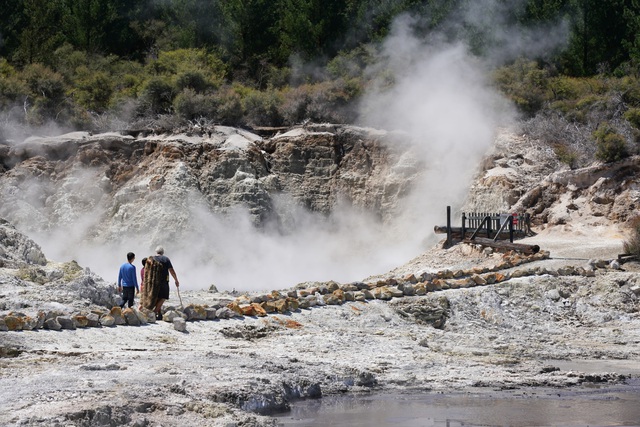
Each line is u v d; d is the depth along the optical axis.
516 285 43.44
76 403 19.73
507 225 58.19
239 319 35.75
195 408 20.70
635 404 24.48
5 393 20.81
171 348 29.59
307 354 30.17
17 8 103.31
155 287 34.12
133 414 19.75
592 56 92.25
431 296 41.31
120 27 109.56
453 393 25.78
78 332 30.53
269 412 22.80
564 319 41.41
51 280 36.50
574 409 23.80
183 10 110.94
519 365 30.45
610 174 61.66
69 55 100.69
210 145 76.88
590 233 58.47
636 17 89.06
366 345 32.81
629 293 43.03
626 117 69.88
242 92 91.81
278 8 109.88
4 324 29.48
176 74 92.25
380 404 24.12
